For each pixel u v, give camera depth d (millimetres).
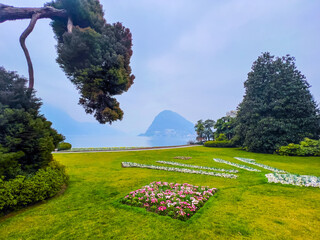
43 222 3250
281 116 17203
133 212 3643
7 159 3730
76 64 8016
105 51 8148
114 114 8875
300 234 2879
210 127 45125
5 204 3461
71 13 7820
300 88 16625
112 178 6727
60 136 6094
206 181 6328
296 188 5461
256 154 16031
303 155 14289
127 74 9156
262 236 2812
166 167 8938
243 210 3795
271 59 19797
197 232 2910
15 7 5941
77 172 7883
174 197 4273
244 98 22078
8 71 4977
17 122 4531
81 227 3070
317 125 15750
